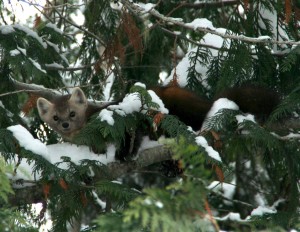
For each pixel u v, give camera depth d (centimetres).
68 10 1611
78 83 1502
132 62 1426
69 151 1036
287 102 1002
